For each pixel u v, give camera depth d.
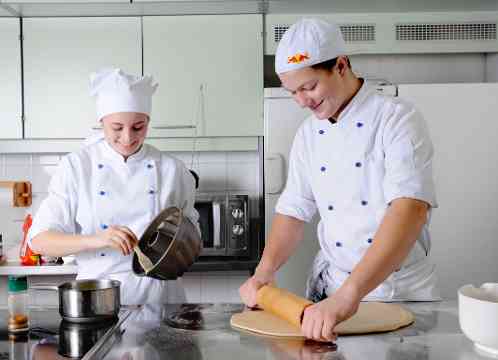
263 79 2.82
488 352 0.98
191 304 1.38
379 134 1.40
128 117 1.62
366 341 1.05
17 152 2.87
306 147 1.57
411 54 3.04
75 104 2.81
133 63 2.80
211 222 2.72
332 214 1.52
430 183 1.30
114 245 1.47
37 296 2.86
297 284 2.58
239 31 2.80
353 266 1.50
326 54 1.28
